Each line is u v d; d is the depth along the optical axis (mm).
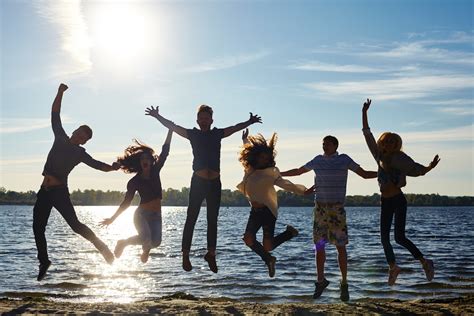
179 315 7535
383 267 22438
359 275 19875
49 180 8234
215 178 8211
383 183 8258
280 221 98062
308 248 33969
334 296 15367
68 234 56406
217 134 8273
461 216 134250
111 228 84500
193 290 17328
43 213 8305
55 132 8344
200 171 8180
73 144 8305
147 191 8445
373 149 8406
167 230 69375
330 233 8305
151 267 24062
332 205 8297
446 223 84375
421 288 16406
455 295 15062
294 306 8445
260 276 20453
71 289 17469
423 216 135125
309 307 8281
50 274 21234
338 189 8320
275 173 8344
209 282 19016
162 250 34750
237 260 26719
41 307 8211
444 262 24000
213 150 8227
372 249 33000
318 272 8391
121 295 16406
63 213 8266
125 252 32594
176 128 8242
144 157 8406
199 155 8203
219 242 41750
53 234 56000
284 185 8289
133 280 19703
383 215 8312
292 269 22547
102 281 19422
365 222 92125
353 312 7703
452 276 19141
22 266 24141
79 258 28266
